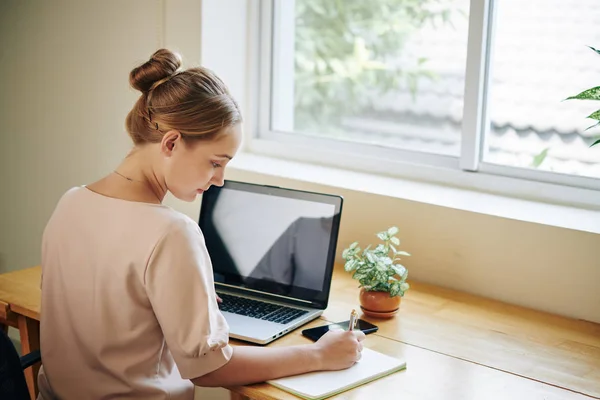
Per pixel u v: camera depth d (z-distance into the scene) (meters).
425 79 2.61
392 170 2.51
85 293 1.56
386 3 2.67
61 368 1.64
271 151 2.77
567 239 1.96
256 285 2.02
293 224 2.00
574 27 2.22
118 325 1.54
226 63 2.67
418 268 2.22
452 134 2.56
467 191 2.34
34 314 1.94
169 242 1.48
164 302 1.47
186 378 1.50
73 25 2.83
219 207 2.11
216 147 1.52
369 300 1.92
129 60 2.70
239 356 1.54
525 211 2.12
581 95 1.82
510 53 2.32
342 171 2.57
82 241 1.56
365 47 2.73
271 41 2.74
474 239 2.11
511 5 2.30
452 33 2.53
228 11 2.64
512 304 2.07
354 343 1.64
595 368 1.69
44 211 3.08
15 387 1.56
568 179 2.22
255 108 2.80
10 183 3.17
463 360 1.71
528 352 1.76
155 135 1.52
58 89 2.92
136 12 2.65
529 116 2.32
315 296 1.93
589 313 1.96
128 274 1.50
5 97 3.10
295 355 1.59
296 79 2.85
